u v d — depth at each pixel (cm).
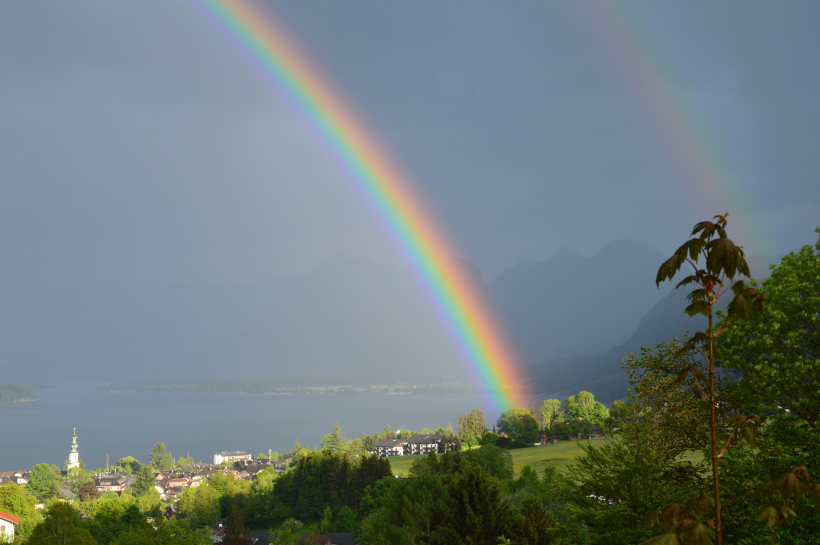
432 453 11319
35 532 5753
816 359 2662
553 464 12419
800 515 2047
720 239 775
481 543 4400
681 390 2772
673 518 809
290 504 14388
